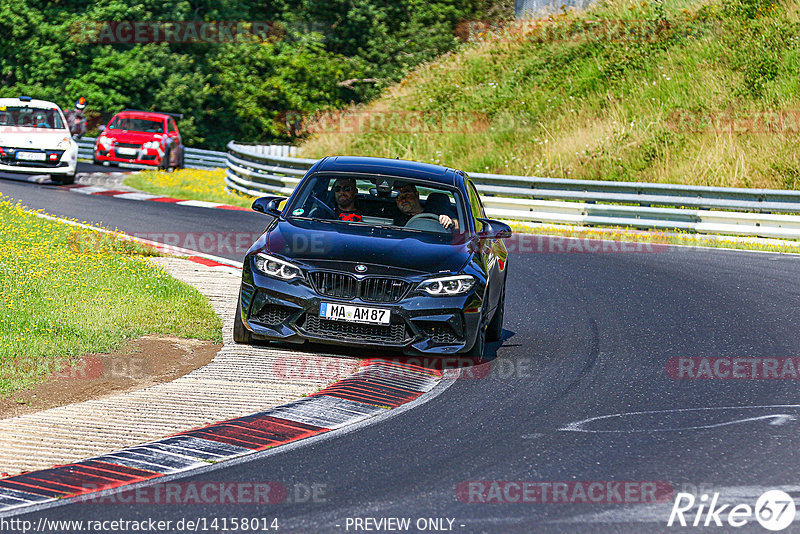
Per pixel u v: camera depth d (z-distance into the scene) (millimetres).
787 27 106750
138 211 69812
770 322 40188
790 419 26016
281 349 32000
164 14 154375
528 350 34312
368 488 19984
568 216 73750
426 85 122812
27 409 24625
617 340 36281
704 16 114125
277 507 18734
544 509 18953
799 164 84688
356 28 172750
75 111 136125
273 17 172750
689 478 21031
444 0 176875
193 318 35656
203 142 155125
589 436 24094
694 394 28609
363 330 30344
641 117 100000
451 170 37344
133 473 20578
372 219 34219
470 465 21641
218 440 22938
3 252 43594
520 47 124688
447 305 30391
